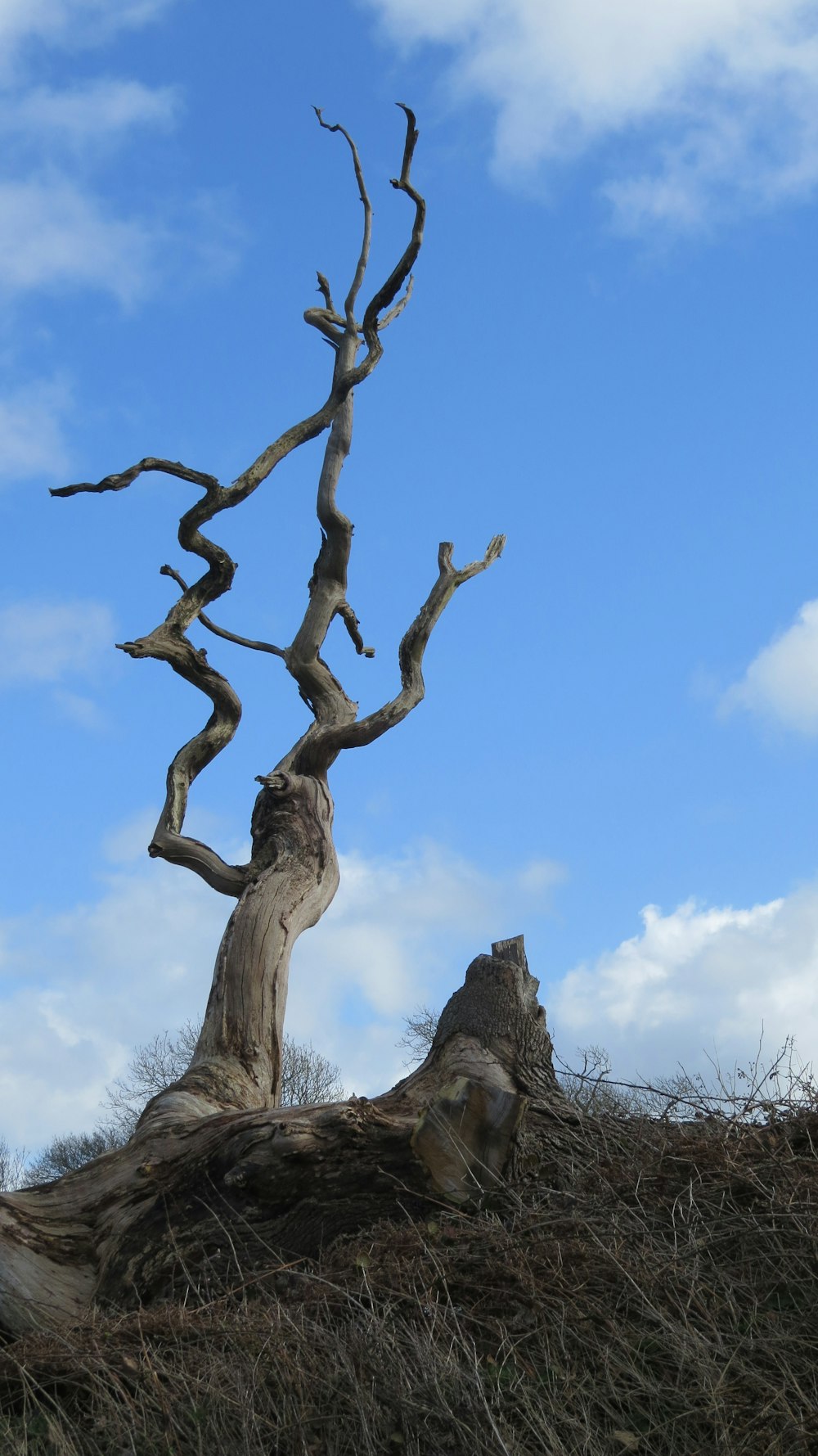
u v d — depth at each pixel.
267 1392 4.87
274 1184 6.79
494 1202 6.60
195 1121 7.64
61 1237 7.21
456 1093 6.77
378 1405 4.62
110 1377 5.29
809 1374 4.63
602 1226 5.73
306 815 12.22
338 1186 6.77
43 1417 5.31
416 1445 4.42
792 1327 4.91
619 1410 4.67
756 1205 5.84
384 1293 5.51
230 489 11.80
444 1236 6.03
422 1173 6.70
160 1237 6.94
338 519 13.07
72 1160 28.59
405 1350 4.95
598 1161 6.78
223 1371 5.02
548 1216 6.06
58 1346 5.82
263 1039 10.49
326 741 12.52
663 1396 4.58
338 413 13.25
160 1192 7.15
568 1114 7.40
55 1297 6.91
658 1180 6.27
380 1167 6.76
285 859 11.85
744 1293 5.17
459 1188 6.64
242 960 10.89
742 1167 6.08
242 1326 5.46
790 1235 5.34
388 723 12.43
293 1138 6.80
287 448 12.33
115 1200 7.29
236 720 12.52
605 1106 7.81
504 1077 7.48
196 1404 4.86
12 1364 5.69
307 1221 6.74
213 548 12.07
